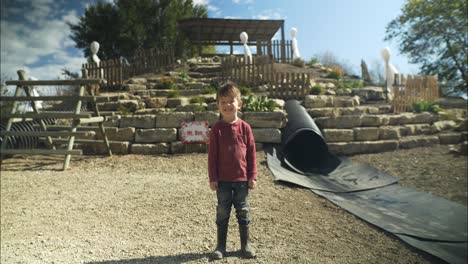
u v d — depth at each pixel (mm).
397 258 3883
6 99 8086
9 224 4492
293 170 7613
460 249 4297
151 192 5750
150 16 28266
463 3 18703
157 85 13898
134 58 16594
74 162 8086
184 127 8164
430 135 10648
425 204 5922
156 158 8273
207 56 24062
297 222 4648
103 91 14133
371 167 7855
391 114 11531
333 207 5531
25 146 8961
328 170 8078
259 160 7863
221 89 3283
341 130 9617
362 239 4312
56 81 8078
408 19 21344
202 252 3447
